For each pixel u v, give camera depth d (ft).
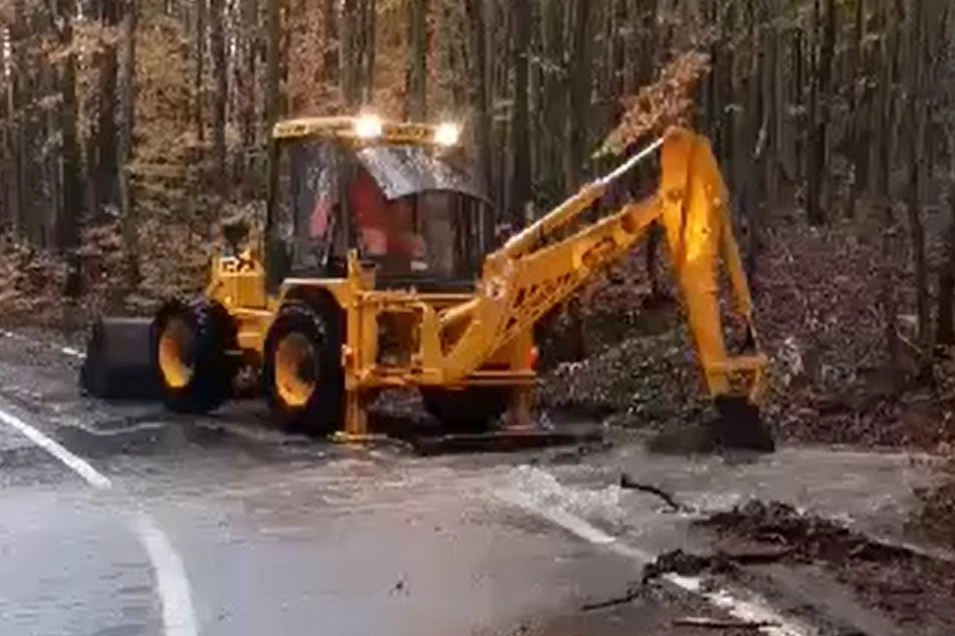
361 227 54.13
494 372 53.62
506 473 43.68
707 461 43.65
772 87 92.94
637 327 66.13
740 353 50.06
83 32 116.78
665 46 80.33
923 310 57.06
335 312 53.31
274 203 58.18
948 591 27.37
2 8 143.54
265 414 59.67
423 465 46.03
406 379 52.31
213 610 28.02
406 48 98.73
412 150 55.98
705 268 47.14
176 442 51.62
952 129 70.59
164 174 118.01
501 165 86.07
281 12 106.73
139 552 33.22
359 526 35.83
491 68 86.28
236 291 60.13
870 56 98.73
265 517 37.24
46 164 141.08
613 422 54.65
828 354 59.16
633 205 50.49
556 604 27.68
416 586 29.48
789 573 29.09
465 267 55.31
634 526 34.60
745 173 84.33
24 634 26.48
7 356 86.63
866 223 84.33
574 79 74.59
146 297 106.93
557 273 51.62
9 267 126.93
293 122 57.67
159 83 124.06
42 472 45.03
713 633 25.27
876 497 36.45
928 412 50.34
